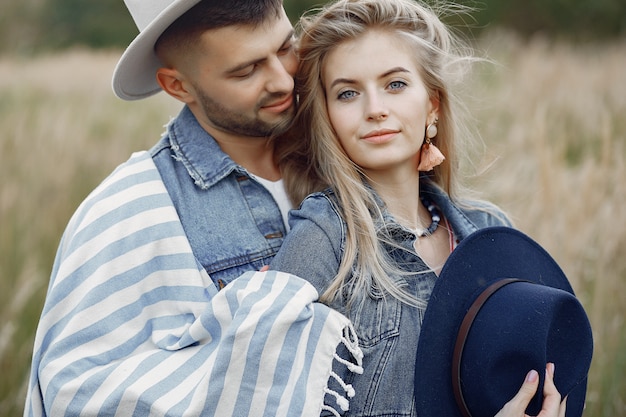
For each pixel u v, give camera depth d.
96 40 19.62
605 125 3.38
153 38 1.57
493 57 8.35
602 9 16.06
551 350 1.54
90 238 1.54
